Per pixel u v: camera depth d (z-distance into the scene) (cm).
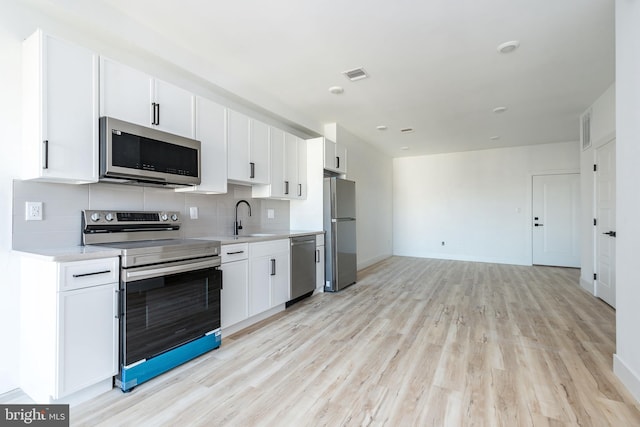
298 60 287
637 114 179
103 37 218
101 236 218
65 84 180
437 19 227
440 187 721
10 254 181
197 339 227
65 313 161
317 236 405
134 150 206
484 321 308
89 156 190
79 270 166
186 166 241
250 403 176
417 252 746
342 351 242
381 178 696
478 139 583
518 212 647
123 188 237
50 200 196
